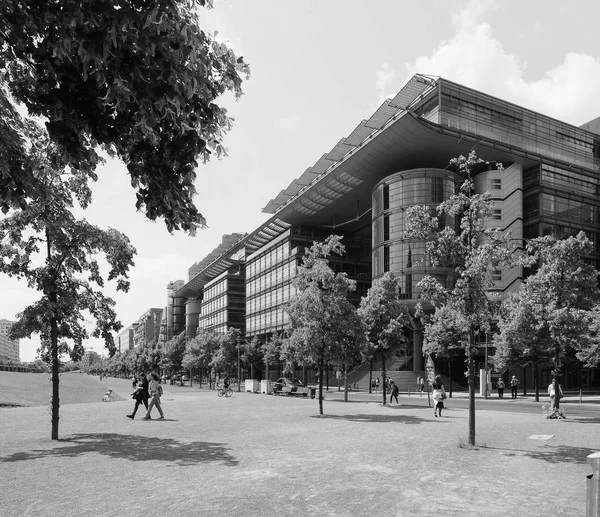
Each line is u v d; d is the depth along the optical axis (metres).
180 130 4.93
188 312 167.75
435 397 23.61
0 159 4.81
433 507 7.44
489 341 61.72
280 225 102.12
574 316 21.78
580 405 38.03
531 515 7.05
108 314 16.19
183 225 5.44
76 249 15.62
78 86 4.57
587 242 22.58
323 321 25.11
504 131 72.69
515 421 21.06
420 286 15.05
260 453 12.32
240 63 5.28
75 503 7.56
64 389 52.56
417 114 66.19
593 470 4.62
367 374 70.88
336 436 15.65
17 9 3.91
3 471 10.04
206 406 30.58
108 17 3.86
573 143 78.81
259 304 109.25
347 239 102.06
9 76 4.82
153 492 8.27
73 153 4.83
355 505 7.50
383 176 77.31
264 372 107.94
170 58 4.30
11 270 14.89
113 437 15.51
